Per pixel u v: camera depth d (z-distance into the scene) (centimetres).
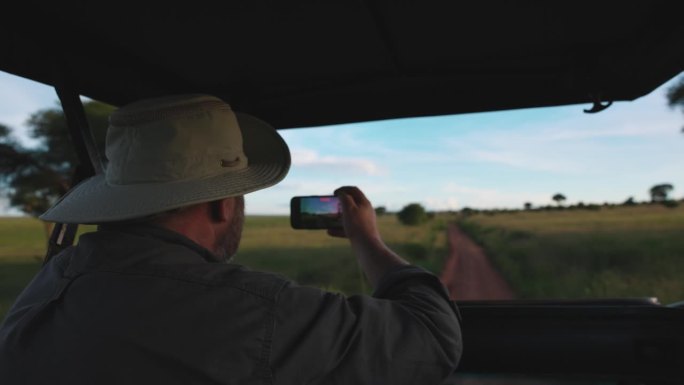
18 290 1102
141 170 82
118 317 73
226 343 70
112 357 70
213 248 89
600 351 147
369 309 80
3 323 85
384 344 78
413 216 3275
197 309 73
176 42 155
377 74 179
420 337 81
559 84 171
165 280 76
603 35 150
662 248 1978
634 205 5862
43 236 3525
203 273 77
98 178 103
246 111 199
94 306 75
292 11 137
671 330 142
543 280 1513
